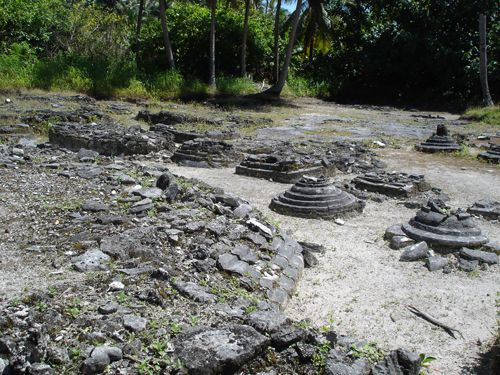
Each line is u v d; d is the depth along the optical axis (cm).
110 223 613
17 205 675
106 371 332
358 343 401
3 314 370
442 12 3170
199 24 3058
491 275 626
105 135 1235
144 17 3662
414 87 3375
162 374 334
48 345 344
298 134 1705
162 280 472
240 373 350
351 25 3484
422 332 497
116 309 402
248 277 526
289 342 375
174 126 1669
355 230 773
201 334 371
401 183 996
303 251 647
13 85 2145
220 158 1199
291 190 860
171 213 663
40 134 1422
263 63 3341
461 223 704
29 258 511
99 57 2658
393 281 605
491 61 3014
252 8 3366
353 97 3403
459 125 2105
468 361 451
